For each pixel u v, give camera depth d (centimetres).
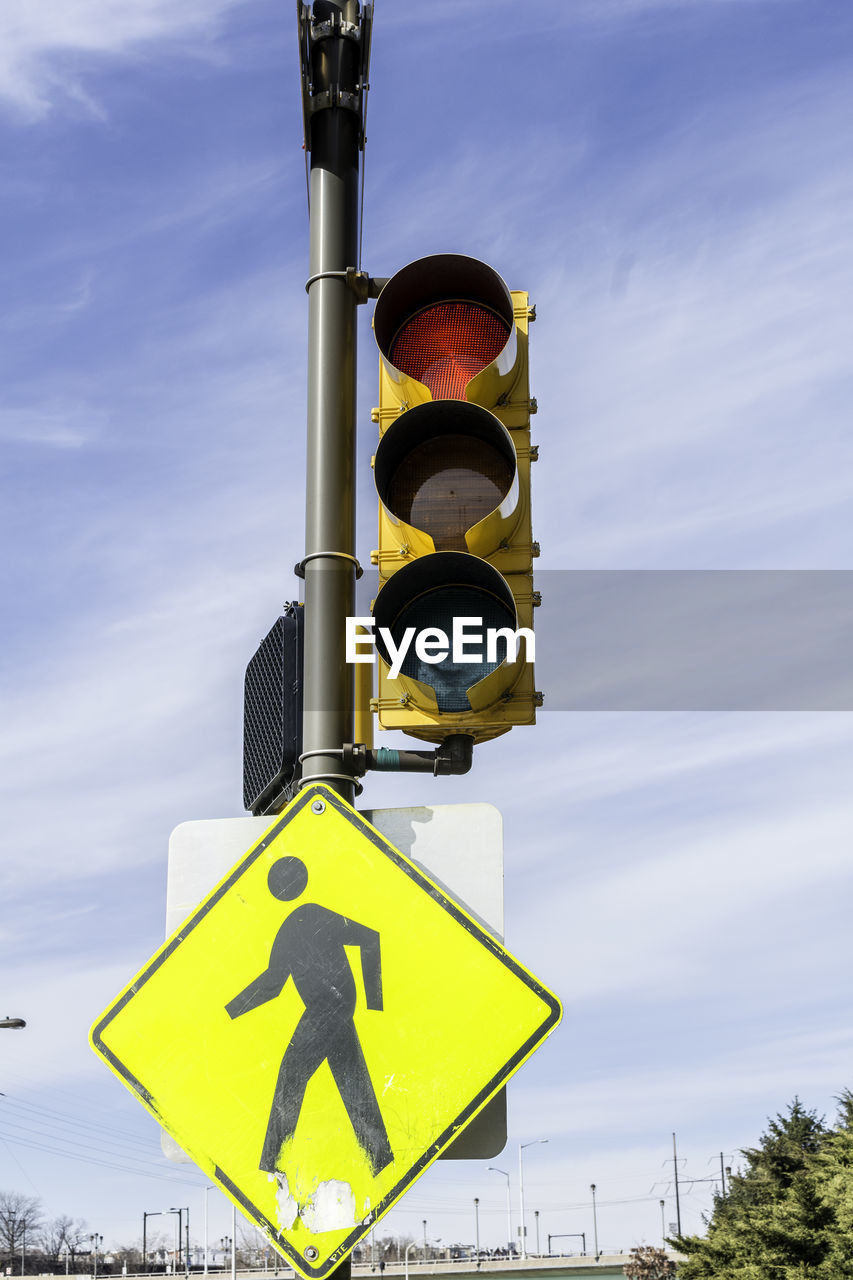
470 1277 9081
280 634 362
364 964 299
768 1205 4025
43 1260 12306
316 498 362
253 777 384
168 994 299
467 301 374
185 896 338
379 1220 281
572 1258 9931
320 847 309
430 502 358
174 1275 10594
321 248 386
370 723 352
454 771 340
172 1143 299
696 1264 4716
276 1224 281
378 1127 287
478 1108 288
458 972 298
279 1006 297
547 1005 295
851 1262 3431
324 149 394
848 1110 4000
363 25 402
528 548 351
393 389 372
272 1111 289
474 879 329
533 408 364
